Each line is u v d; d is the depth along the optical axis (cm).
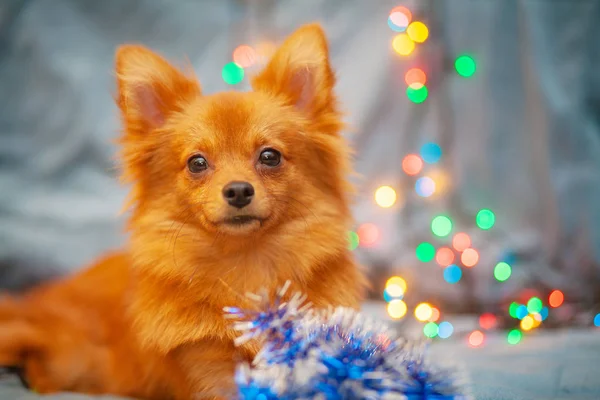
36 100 118
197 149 60
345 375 43
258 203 57
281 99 64
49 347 69
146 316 59
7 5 117
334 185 64
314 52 65
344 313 49
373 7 112
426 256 98
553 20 106
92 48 118
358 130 110
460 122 109
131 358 65
